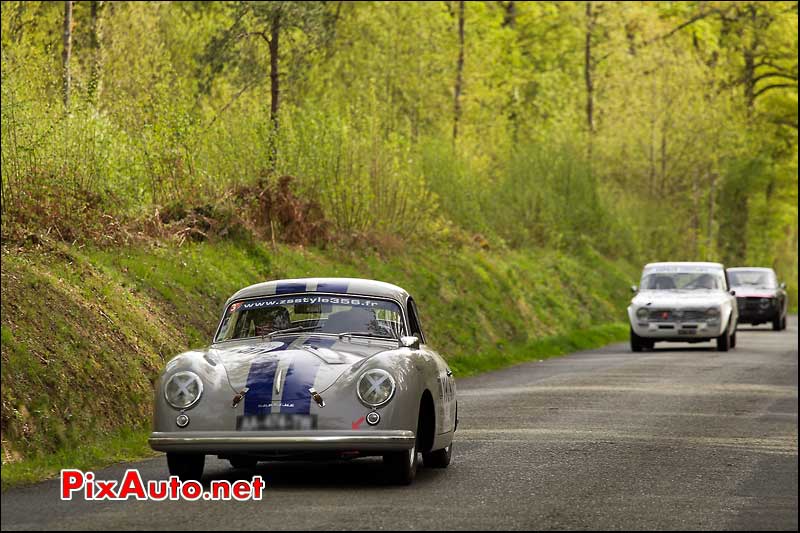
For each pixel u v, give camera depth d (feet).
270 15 195.00
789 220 584.40
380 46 271.69
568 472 75.31
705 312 200.44
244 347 71.41
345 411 64.44
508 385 142.00
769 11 465.06
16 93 125.29
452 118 304.50
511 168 320.70
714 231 451.94
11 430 77.25
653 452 85.56
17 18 173.58
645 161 390.21
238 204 165.48
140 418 92.94
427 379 69.82
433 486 68.59
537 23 440.04
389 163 211.41
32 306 93.91
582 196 334.85
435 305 190.39
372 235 197.67
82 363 91.25
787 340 238.48
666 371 160.25
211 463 79.46
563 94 366.43
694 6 475.31
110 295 108.78
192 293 130.72
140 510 59.26
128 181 137.69
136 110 158.81
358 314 74.79
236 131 176.76
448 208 261.44
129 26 194.39
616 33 391.65
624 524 57.62
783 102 489.67
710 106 400.67
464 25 320.29
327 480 70.59
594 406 117.80
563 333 234.38
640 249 361.92
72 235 122.83
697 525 57.72
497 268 240.94
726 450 87.04
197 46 223.10
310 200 183.93
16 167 121.60
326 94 238.68
